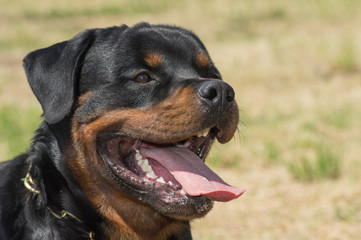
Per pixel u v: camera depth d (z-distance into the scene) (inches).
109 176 188.1
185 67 200.1
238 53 700.0
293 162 379.6
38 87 192.7
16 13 1009.5
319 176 356.2
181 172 191.8
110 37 198.5
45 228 182.4
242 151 404.5
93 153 188.2
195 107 181.5
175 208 181.8
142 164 194.4
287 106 508.1
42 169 189.0
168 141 185.8
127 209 190.7
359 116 469.7
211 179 190.4
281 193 339.0
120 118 188.7
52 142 193.8
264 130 445.4
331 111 482.0
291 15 913.5
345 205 316.2
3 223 186.4
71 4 1083.3
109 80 191.2
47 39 814.5
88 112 190.2
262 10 952.3
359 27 798.5
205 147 205.9
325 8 929.5
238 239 282.5
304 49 693.3
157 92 190.5
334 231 287.6
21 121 455.8
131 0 1090.7
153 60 195.0
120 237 193.2
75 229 186.2
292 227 294.7
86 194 189.8
